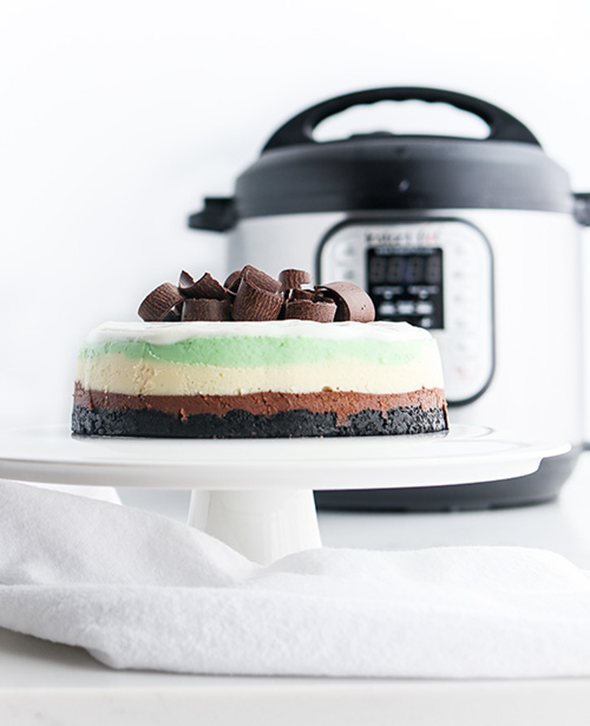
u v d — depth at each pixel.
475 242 1.31
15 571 0.62
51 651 0.56
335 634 0.51
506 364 1.33
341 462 0.61
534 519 1.25
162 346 0.77
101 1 1.87
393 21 1.86
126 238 1.89
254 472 0.60
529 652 0.51
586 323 1.89
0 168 1.88
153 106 1.88
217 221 1.42
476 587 0.62
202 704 0.49
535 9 1.87
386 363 0.79
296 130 1.39
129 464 0.61
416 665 0.51
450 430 0.85
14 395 1.90
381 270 1.31
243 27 1.86
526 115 1.88
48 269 1.90
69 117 1.88
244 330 0.77
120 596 0.53
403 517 1.28
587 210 1.42
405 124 1.83
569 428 1.38
